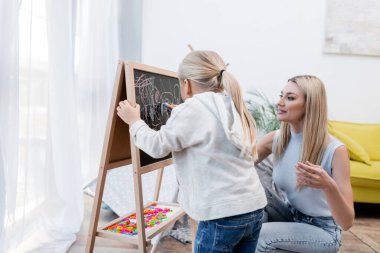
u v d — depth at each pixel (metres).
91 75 2.60
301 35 3.46
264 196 1.16
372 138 3.13
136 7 3.16
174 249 1.86
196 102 1.07
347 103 3.54
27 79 1.54
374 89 3.52
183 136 1.04
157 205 1.68
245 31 3.45
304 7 3.42
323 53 3.47
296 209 1.46
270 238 1.31
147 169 1.34
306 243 1.30
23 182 1.54
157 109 1.46
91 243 1.33
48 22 1.70
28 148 1.58
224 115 1.05
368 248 2.03
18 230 1.50
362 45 3.43
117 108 1.24
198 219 1.04
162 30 3.43
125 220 1.50
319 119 1.29
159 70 1.53
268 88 3.51
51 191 1.78
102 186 1.32
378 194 2.65
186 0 3.41
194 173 1.07
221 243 1.04
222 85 1.16
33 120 1.64
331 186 1.11
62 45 1.76
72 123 1.87
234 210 1.01
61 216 1.85
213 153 1.04
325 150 1.29
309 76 1.34
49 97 1.73
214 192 1.03
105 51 2.77
